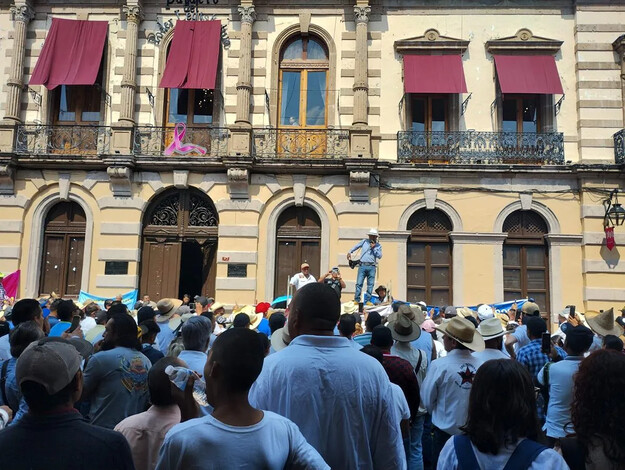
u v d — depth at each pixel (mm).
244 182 16938
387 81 17703
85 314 10641
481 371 2852
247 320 7531
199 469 2473
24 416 2668
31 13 18188
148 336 6234
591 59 17359
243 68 17453
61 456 2537
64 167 17328
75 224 17562
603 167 16406
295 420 3113
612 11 17484
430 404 5262
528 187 16922
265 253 16969
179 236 17469
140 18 18016
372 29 17953
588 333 5102
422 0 17938
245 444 2545
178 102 18125
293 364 3201
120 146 17203
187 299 14445
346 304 12906
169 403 3820
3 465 2504
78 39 17828
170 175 17312
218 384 2672
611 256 16453
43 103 17906
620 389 2779
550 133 17000
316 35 18188
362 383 3199
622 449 2719
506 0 17844
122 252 17047
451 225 17062
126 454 2699
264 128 17297
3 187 17328
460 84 17172
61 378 2660
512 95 17750
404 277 16672
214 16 18125
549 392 5297
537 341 6441
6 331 6629
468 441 2777
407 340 6344
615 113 17078
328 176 17156
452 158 17156
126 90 17438
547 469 2555
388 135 17422
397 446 3266
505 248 17078
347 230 16859
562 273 16609
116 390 4754
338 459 3098
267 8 18094
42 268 17359
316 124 17922
